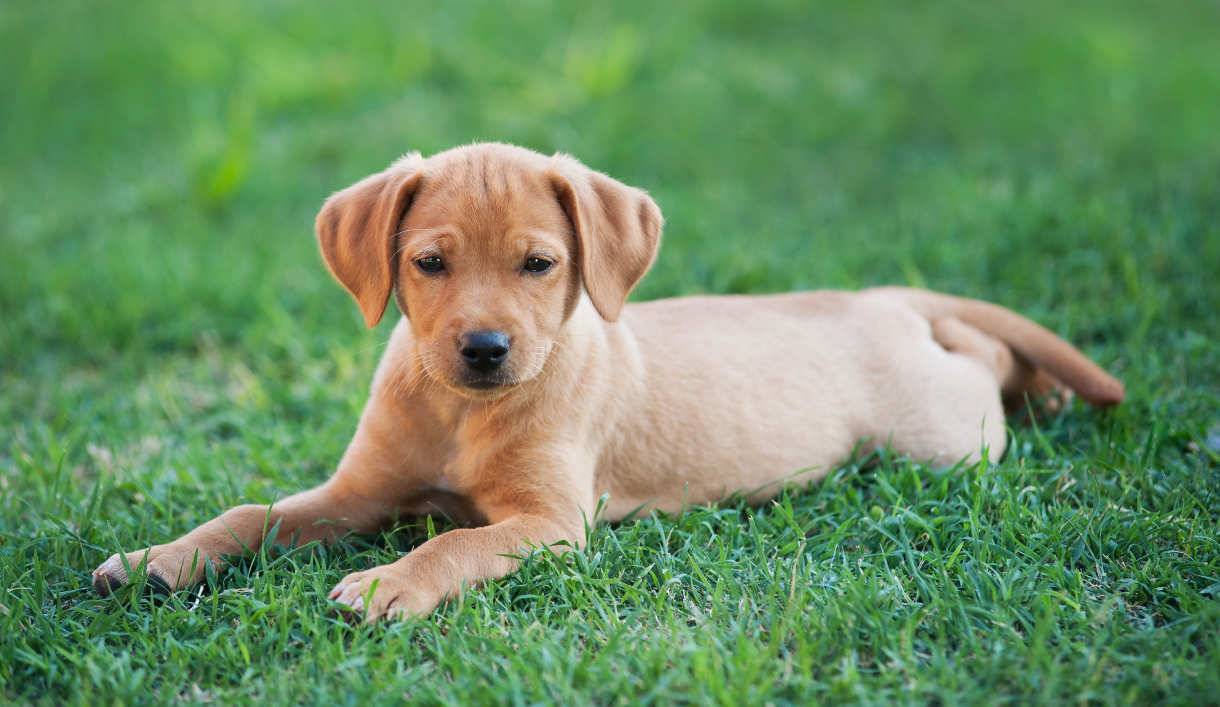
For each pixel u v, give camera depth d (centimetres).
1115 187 842
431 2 1351
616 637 338
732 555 407
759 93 1120
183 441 555
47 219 913
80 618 373
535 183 401
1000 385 538
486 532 389
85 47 1285
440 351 385
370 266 402
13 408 601
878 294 546
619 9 1309
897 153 1016
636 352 468
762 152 1012
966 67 1182
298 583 374
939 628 345
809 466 484
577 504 420
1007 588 364
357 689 318
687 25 1266
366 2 1352
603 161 970
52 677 332
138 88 1200
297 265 788
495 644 340
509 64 1166
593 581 377
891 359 507
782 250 777
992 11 1365
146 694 325
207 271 768
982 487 433
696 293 700
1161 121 1036
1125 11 1401
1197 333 595
